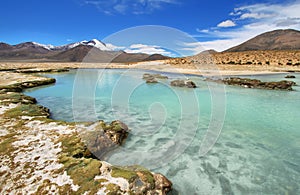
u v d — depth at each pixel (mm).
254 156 7238
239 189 5461
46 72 35062
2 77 23875
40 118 9102
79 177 4605
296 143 8227
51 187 4305
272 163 6777
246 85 21250
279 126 10156
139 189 4293
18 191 4223
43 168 5023
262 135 9086
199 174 6137
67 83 23891
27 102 12945
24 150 5984
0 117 9102
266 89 20031
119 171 4840
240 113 12250
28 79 23109
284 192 5348
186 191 5348
